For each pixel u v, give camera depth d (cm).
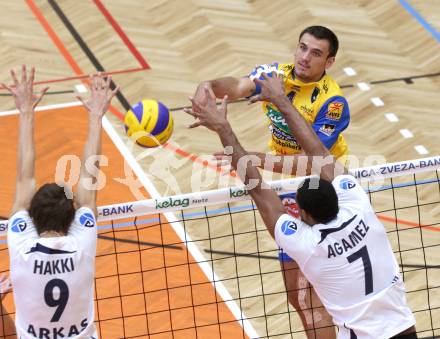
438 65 3312
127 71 3216
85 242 1464
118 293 2258
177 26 3503
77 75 3186
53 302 1441
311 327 1927
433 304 2234
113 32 3438
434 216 2556
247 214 2555
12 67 3195
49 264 1438
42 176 2680
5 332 1814
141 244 2414
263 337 2131
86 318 1480
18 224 1471
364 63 3309
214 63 3281
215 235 2473
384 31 3512
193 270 2338
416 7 3675
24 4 3594
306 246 1509
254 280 2317
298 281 1916
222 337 2128
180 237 2453
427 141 2900
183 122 2962
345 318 1526
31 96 1579
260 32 3484
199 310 2212
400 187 2647
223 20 3550
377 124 2980
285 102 1606
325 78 1895
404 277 2323
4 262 2325
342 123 1888
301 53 1848
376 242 1540
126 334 2133
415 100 3114
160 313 2202
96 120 1581
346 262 1507
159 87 3134
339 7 3672
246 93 1847
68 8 3578
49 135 2862
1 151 2780
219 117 1545
